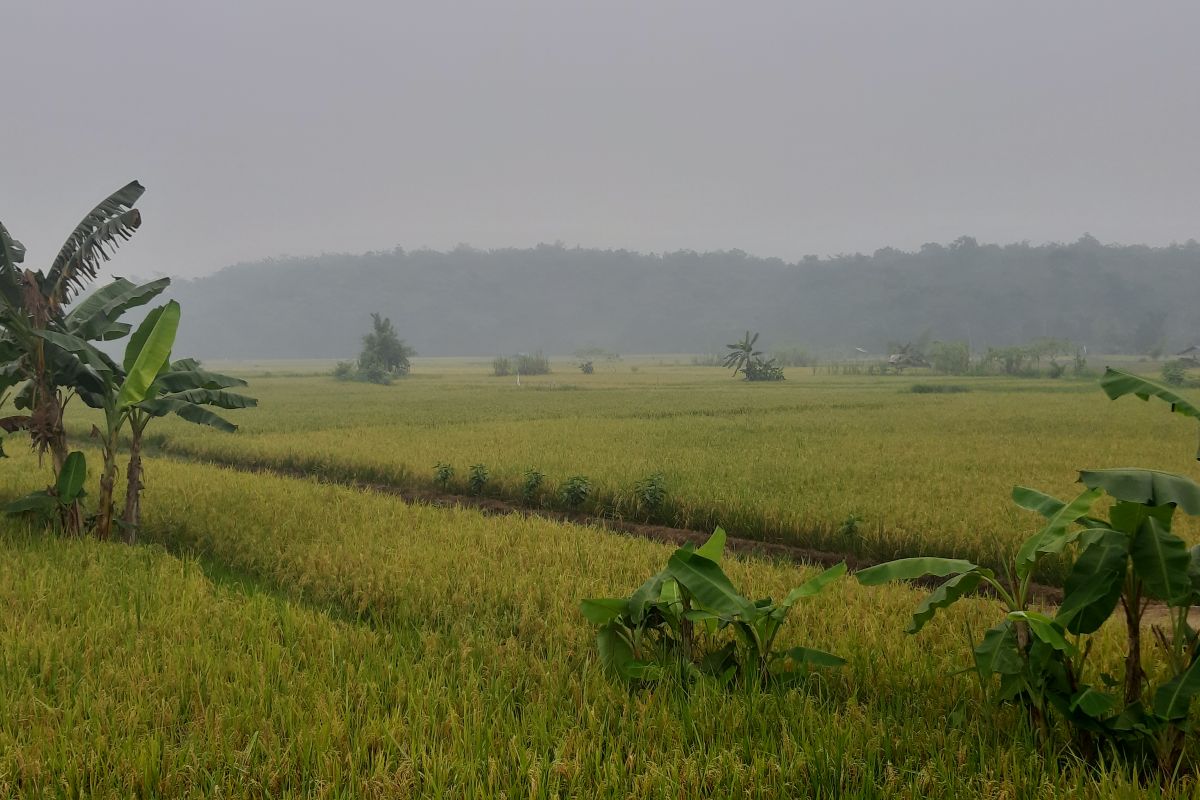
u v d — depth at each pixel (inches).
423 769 167.8
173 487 559.2
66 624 259.6
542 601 297.7
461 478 672.4
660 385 2554.1
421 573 328.2
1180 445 837.8
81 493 409.4
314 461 773.9
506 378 3339.1
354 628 263.6
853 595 301.0
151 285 455.8
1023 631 183.3
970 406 1491.1
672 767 163.5
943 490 558.9
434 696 200.1
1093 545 179.2
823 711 193.8
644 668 214.8
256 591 305.0
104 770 165.5
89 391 428.1
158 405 419.5
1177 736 168.2
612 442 883.4
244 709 192.7
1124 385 182.7
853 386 2407.7
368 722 185.6
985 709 192.2
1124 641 245.8
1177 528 427.5
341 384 2753.4
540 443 873.5
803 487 577.9
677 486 577.0
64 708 190.7
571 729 182.5
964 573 191.9
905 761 171.9
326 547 376.8
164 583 306.7
